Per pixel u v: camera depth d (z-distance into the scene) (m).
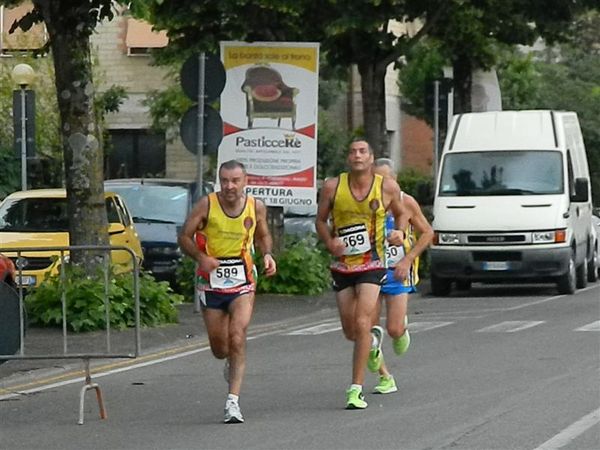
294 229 71.94
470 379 34.81
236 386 29.27
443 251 65.62
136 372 38.28
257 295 60.56
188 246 29.38
